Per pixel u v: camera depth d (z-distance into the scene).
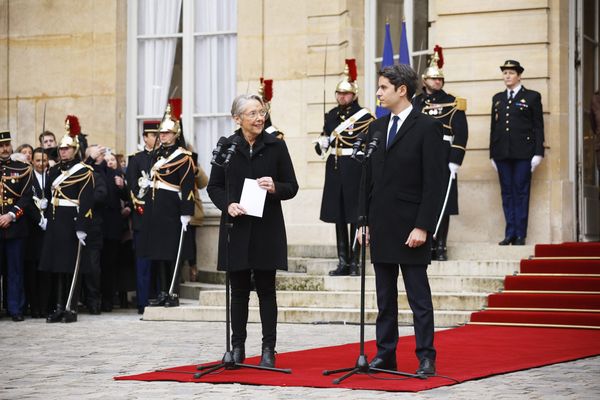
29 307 30.70
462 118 27.50
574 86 29.89
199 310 26.56
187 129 35.47
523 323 24.02
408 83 16.28
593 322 23.44
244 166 17.27
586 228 30.31
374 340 21.62
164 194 28.11
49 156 28.98
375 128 16.55
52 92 36.31
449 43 29.95
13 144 36.69
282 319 25.84
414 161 16.02
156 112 35.91
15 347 21.09
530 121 28.23
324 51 32.75
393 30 32.47
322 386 15.30
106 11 35.81
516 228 28.34
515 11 29.28
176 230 28.06
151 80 36.03
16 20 36.75
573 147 29.73
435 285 26.38
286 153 17.52
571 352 19.27
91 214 27.03
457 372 16.56
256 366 16.89
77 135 28.16
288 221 32.88
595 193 31.23
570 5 29.83
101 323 26.23
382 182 16.14
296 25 33.25
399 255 15.97
